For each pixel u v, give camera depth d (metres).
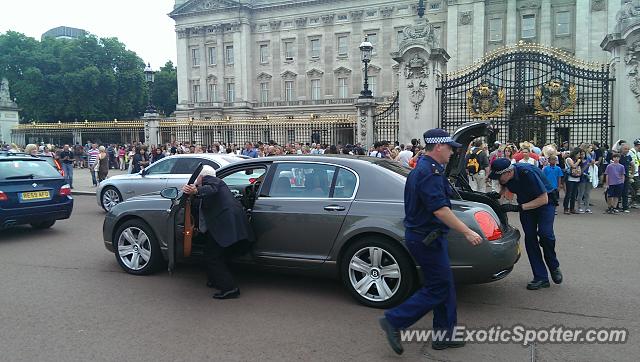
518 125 17.83
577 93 17.53
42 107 69.06
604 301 5.81
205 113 71.00
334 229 5.81
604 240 9.35
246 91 71.12
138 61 78.25
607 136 16.62
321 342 4.66
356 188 5.88
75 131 32.84
